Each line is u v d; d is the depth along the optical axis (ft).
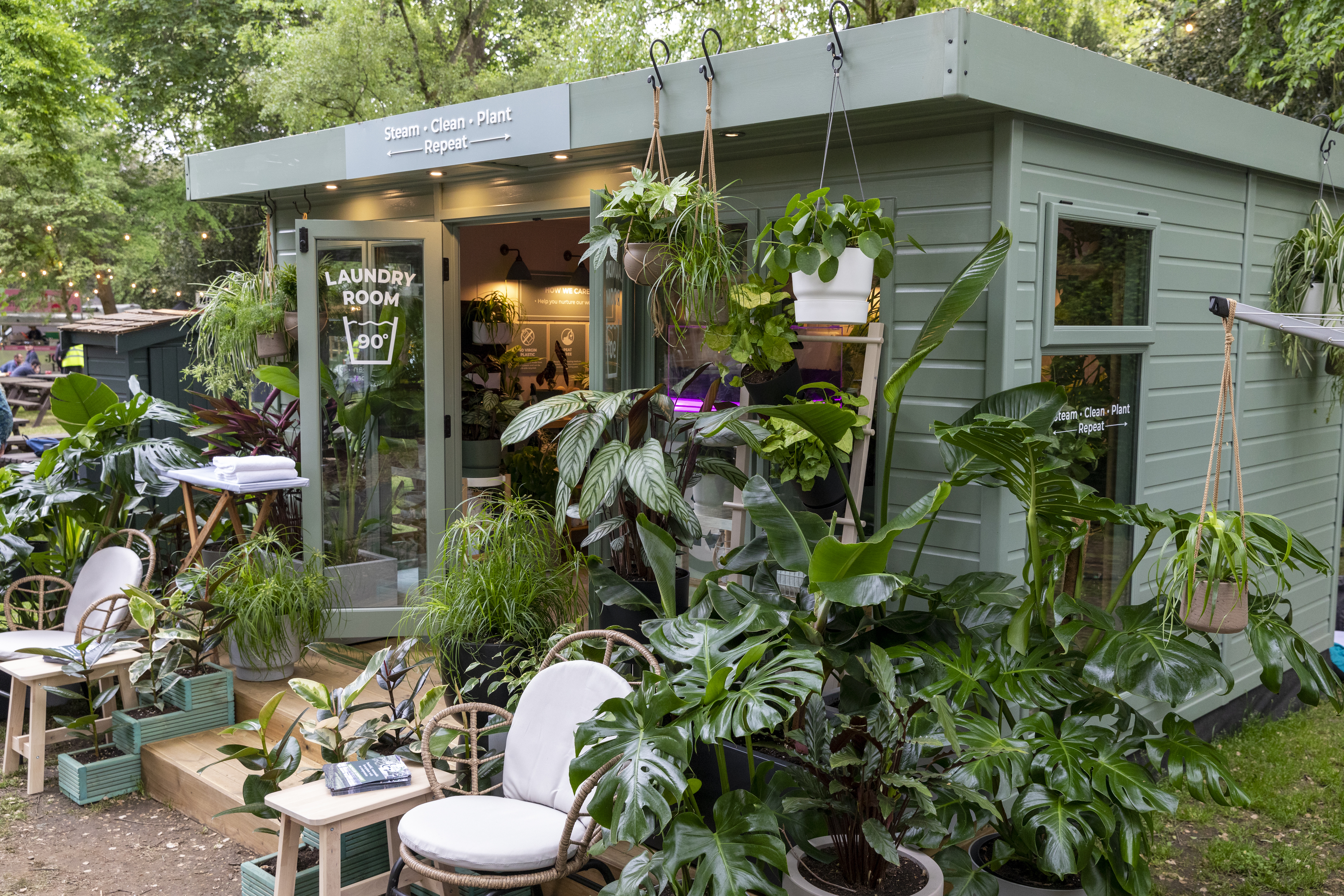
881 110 11.16
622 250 13.32
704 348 14.89
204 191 20.21
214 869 11.87
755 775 9.20
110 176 57.41
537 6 54.34
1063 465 9.25
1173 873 12.00
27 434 47.60
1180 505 14.92
